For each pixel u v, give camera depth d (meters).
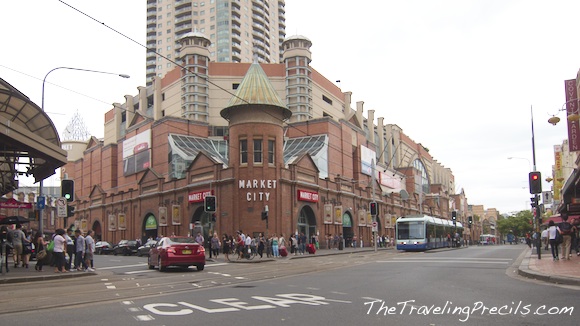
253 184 41.47
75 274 18.61
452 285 13.74
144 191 55.12
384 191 75.38
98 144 75.50
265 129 42.31
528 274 15.97
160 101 72.38
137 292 13.15
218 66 69.31
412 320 8.42
